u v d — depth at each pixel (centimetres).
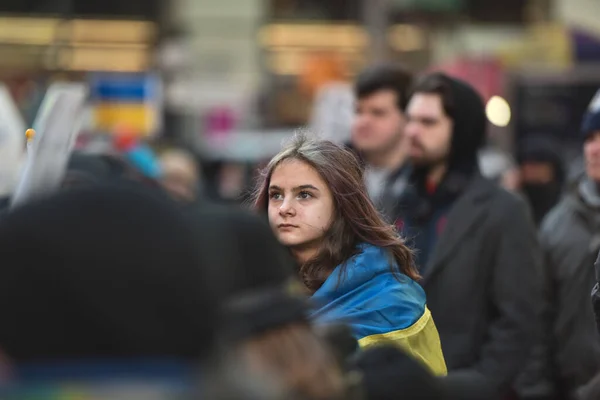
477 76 2711
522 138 2902
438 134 1057
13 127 917
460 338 993
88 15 4759
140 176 1138
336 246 724
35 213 303
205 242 356
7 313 299
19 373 296
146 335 296
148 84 2131
